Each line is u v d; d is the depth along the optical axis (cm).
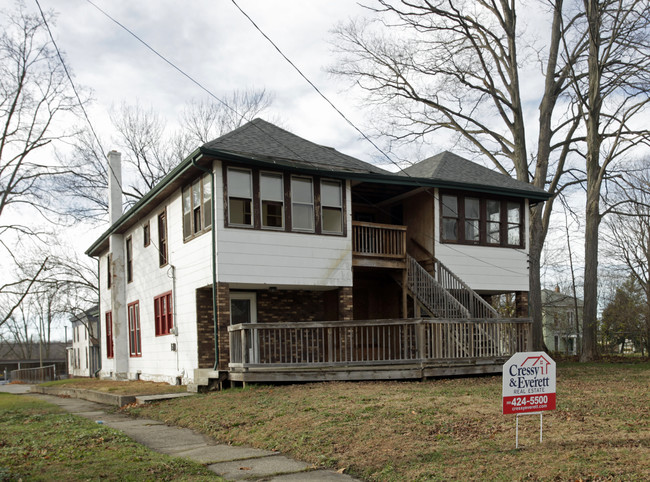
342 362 1452
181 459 807
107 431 1038
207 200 1658
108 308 2761
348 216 1794
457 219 2034
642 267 3959
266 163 1633
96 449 884
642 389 1271
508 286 2111
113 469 747
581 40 2912
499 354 1556
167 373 1969
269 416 1070
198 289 1730
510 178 2283
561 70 2941
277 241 1666
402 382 1425
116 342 2477
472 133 3125
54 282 3091
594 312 2756
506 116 2970
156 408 1341
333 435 894
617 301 3897
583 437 798
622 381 1466
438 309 1800
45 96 2711
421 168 2186
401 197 2106
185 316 1816
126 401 1490
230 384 1513
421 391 1243
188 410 1245
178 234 1878
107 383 2152
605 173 2877
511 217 2166
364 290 2128
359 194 2106
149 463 779
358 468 742
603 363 2419
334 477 715
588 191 2808
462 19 2767
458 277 1952
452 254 2003
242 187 1634
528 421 916
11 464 788
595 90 2741
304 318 1938
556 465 680
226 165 1614
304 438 894
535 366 781
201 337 1733
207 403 1294
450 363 1489
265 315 1875
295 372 1438
